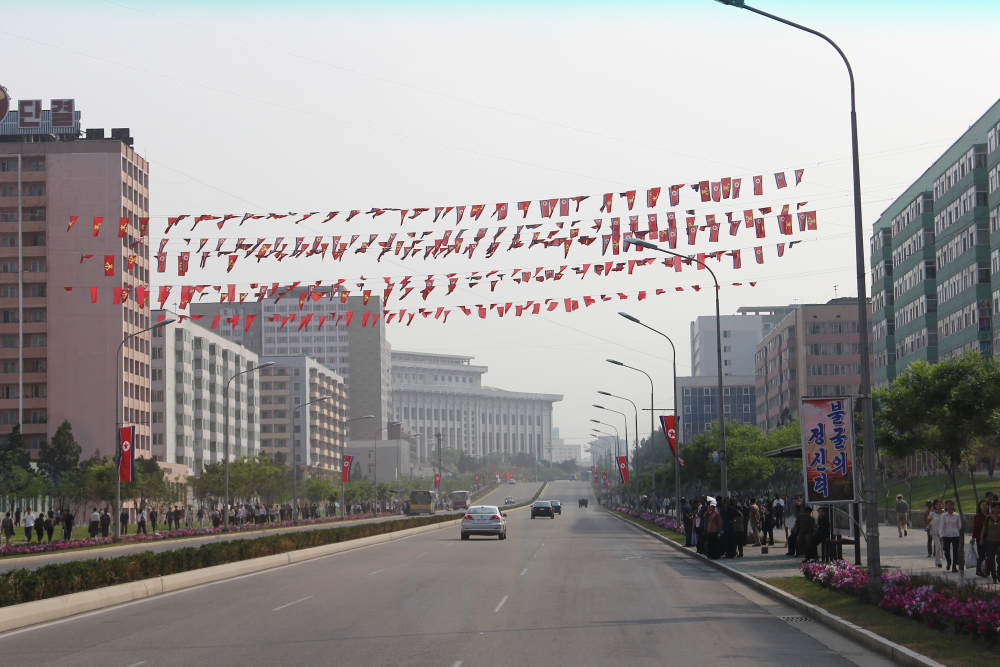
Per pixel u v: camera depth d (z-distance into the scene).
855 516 25.69
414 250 28.05
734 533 32.66
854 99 19.48
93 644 14.34
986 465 69.81
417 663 12.42
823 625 16.25
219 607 19.25
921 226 85.69
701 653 13.27
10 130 105.75
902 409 31.98
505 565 31.08
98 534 57.06
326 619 17.05
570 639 14.57
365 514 127.88
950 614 14.16
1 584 17.81
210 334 130.38
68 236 102.50
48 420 101.56
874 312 102.12
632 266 28.58
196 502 116.38
